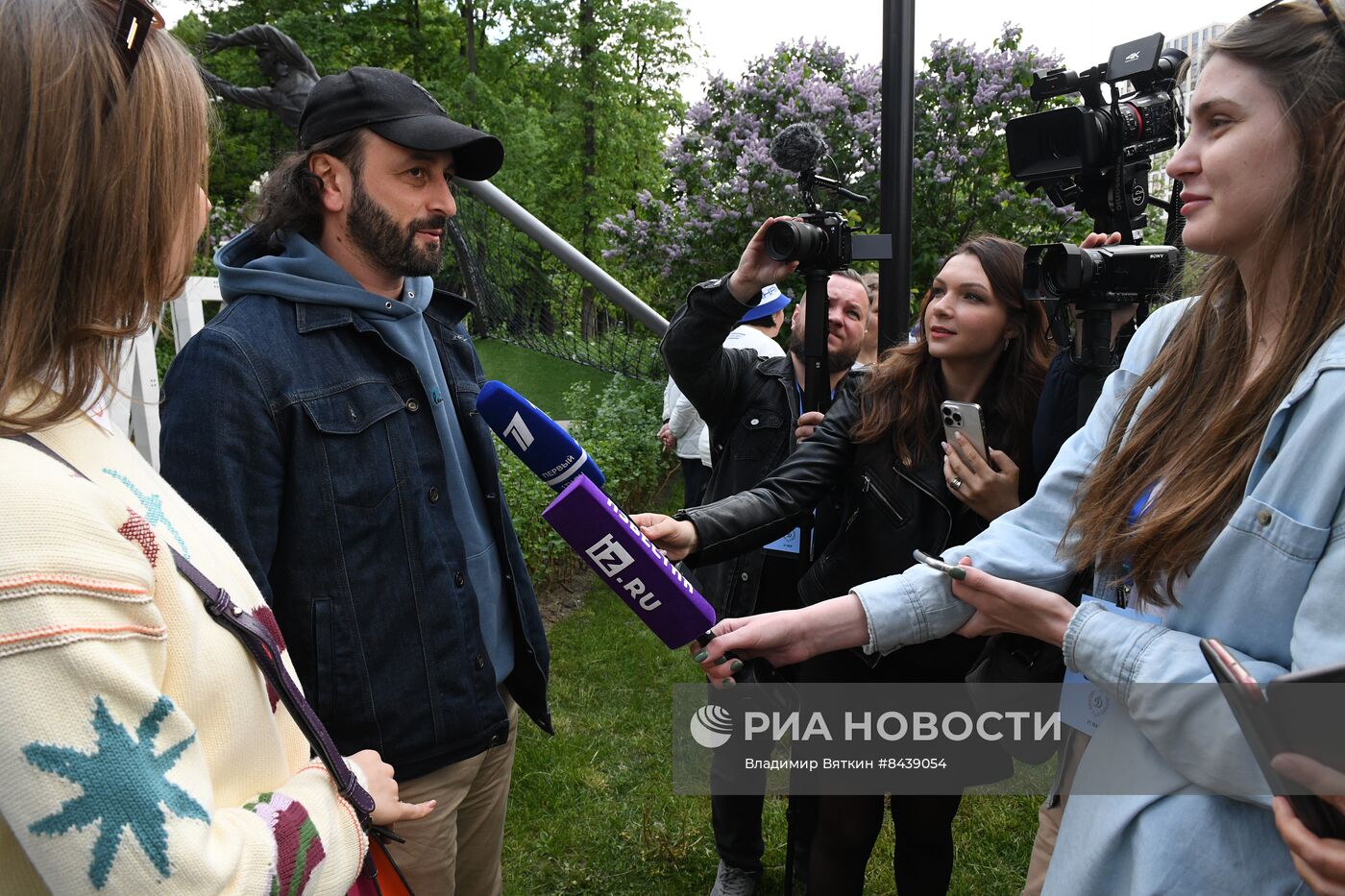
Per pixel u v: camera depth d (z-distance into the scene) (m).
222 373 1.53
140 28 0.78
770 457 2.67
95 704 0.71
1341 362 0.95
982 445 1.90
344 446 1.63
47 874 0.71
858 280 3.02
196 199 0.88
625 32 21.77
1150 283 1.83
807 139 2.32
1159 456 1.18
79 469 0.81
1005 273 2.00
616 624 4.97
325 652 1.61
